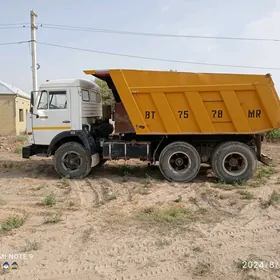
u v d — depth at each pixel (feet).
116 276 12.05
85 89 29.53
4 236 15.80
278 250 14.24
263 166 33.40
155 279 11.81
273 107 25.21
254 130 25.77
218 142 27.48
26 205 21.20
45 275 12.17
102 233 16.16
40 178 29.48
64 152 28.63
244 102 25.53
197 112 25.85
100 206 20.94
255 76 25.17
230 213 19.10
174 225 17.12
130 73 25.88
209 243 14.90
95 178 29.09
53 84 28.60
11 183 27.40
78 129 28.53
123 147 27.96
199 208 19.99
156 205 20.65
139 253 13.93
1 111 76.59
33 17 58.23
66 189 25.41
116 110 27.73
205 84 25.58
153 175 29.91
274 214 18.84
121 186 26.11
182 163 27.27
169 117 26.14
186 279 11.77
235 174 26.37
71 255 13.79
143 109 26.35
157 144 28.35
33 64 58.95
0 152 47.34
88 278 11.94
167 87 25.68
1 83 78.23
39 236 15.84
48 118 28.81
